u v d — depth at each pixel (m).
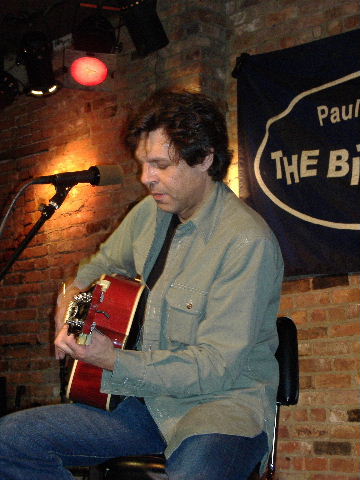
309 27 3.45
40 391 4.20
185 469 1.60
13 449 1.71
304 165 3.27
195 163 1.83
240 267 1.75
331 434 3.07
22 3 3.95
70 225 4.17
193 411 1.71
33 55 3.87
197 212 1.91
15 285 4.43
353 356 3.07
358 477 2.98
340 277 3.15
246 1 3.70
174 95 1.88
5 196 4.65
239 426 1.66
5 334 4.44
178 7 3.74
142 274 2.02
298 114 3.32
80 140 4.23
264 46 3.60
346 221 3.11
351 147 3.14
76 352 1.69
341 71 3.23
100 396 1.85
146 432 1.86
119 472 1.79
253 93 3.49
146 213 2.17
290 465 3.17
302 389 3.18
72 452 1.78
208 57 3.66
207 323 1.74
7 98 4.26
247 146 3.47
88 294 1.87
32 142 4.54
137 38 3.62
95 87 3.97
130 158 3.92
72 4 3.96
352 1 3.33
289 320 2.09
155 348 1.86
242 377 1.77
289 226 3.26
